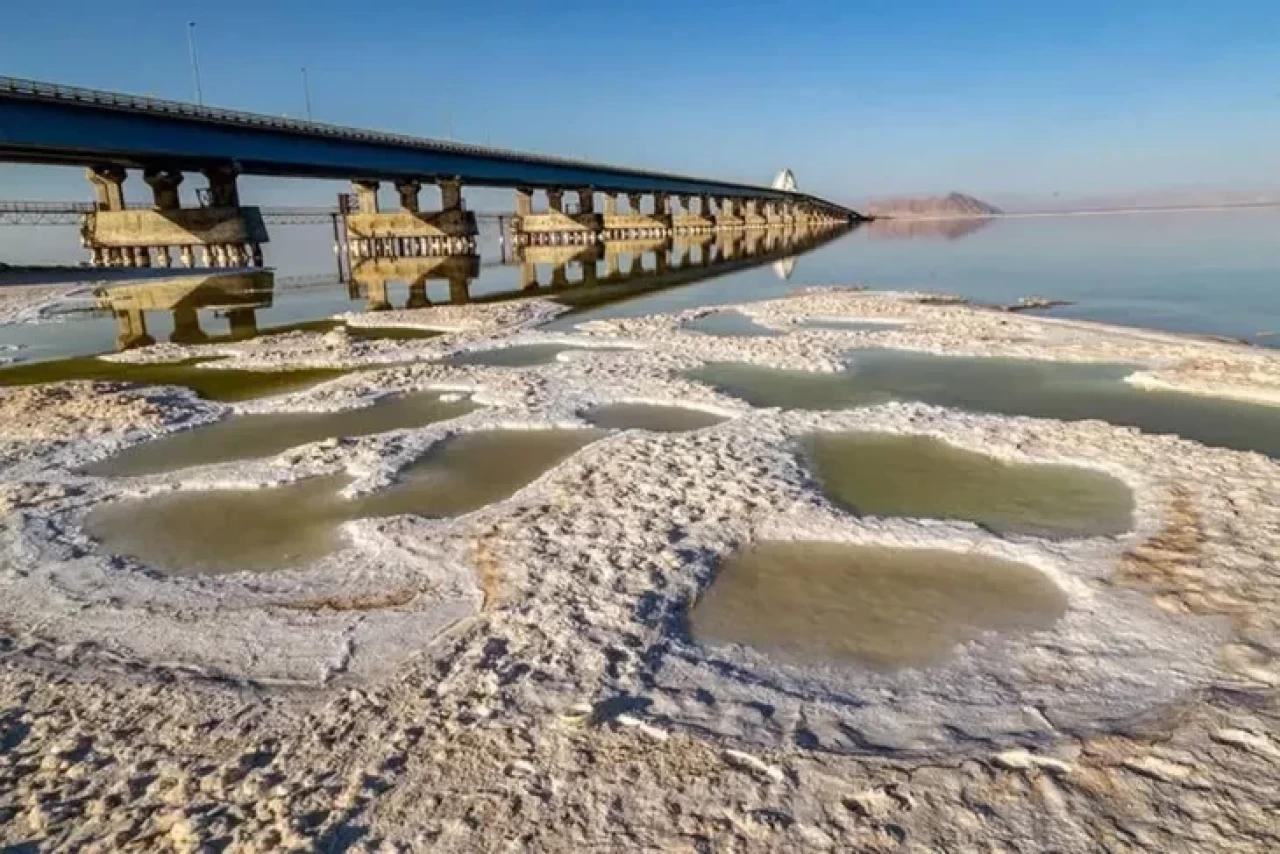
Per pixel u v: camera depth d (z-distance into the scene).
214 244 60.44
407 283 50.41
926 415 13.84
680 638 6.86
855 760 5.10
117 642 7.23
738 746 5.32
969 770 4.95
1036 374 17.92
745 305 31.59
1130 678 5.99
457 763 5.25
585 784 4.99
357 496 10.78
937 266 51.81
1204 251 56.34
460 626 7.11
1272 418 13.74
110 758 5.56
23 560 9.13
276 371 21.08
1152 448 11.60
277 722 5.88
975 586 7.68
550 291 43.38
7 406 16.53
